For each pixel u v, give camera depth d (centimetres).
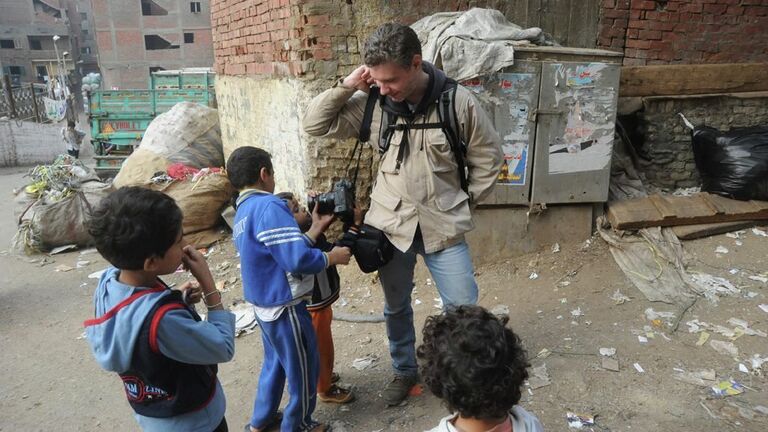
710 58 520
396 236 257
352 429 276
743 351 306
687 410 265
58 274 550
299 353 243
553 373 302
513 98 401
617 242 420
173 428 168
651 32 505
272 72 499
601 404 275
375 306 409
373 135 265
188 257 175
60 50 4359
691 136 478
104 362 155
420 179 251
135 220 145
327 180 449
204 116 730
